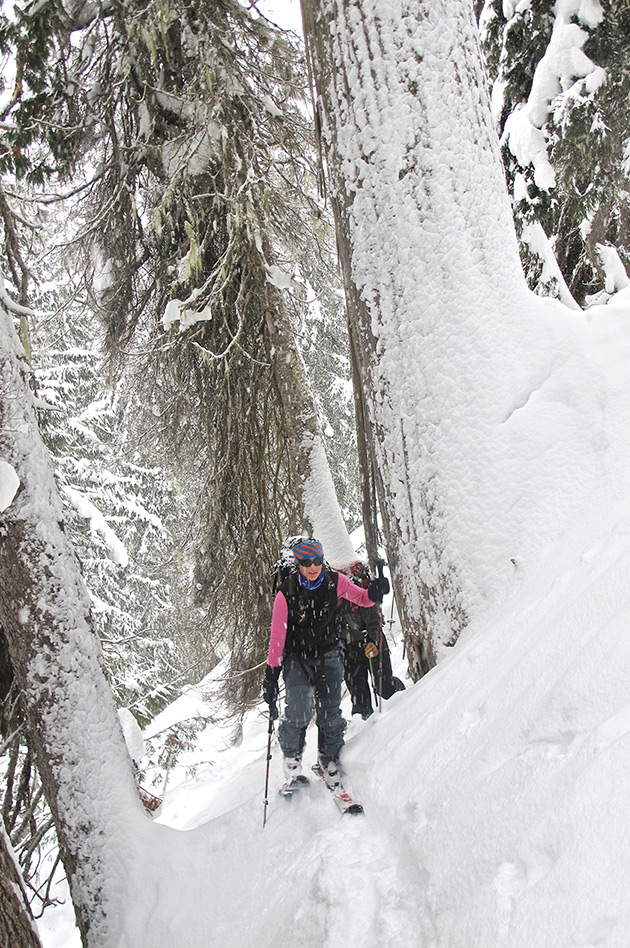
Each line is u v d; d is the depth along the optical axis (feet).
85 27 23.12
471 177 12.23
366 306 12.84
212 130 22.13
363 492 14.51
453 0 12.37
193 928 10.76
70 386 46.70
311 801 11.10
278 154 25.27
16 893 10.20
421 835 7.91
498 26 21.88
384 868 8.23
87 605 14.10
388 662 14.15
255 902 9.98
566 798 6.21
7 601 13.21
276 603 11.35
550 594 9.45
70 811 12.92
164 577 48.62
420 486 12.25
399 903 7.43
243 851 11.36
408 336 12.32
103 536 43.86
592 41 19.15
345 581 11.74
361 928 7.48
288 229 24.53
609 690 6.84
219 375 26.16
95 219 23.43
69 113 23.36
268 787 12.61
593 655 7.40
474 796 7.48
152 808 21.09
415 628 12.73
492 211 12.41
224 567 28.53
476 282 12.07
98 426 49.60
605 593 8.18
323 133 13.23
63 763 13.01
